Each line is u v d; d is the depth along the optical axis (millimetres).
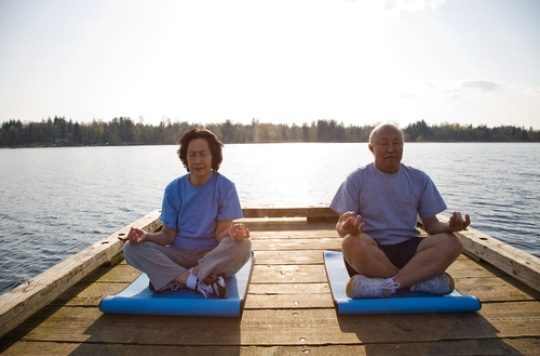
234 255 3107
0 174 42781
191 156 3266
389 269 3049
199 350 2424
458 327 2641
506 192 24875
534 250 12266
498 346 2414
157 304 2822
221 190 3393
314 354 2371
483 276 3584
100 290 3395
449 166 48281
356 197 3344
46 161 68500
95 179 36812
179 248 3352
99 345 2492
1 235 14812
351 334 2586
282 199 23109
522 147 135875
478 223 15953
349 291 2928
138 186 30812
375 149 3277
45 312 2959
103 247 3973
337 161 64000
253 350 2422
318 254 4340
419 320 2742
